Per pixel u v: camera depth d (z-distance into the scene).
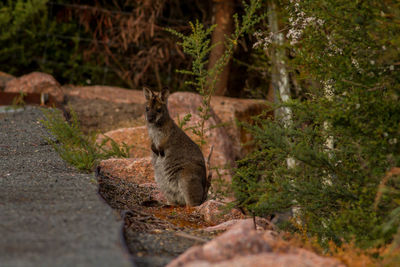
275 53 11.12
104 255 5.82
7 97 21.19
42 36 26.45
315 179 8.58
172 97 20.47
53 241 6.29
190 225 10.48
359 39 8.64
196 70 13.73
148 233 8.33
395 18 7.75
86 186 9.54
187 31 26.75
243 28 13.34
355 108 8.10
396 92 7.76
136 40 26.39
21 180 10.03
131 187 12.62
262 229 9.51
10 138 15.03
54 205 8.05
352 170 8.86
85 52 26.95
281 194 8.27
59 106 20.72
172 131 12.16
